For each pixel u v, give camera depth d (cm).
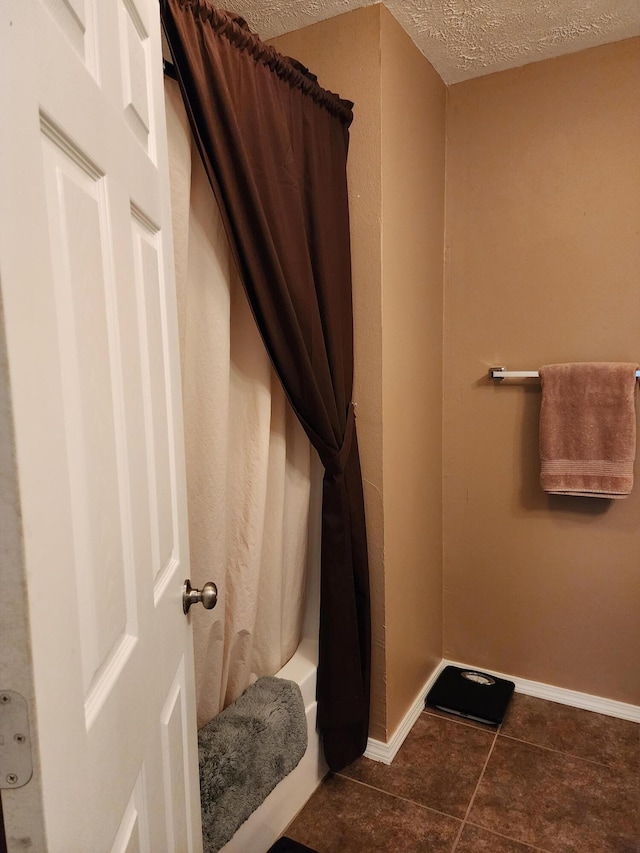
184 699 99
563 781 178
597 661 210
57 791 48
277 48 177
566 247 199
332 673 169
